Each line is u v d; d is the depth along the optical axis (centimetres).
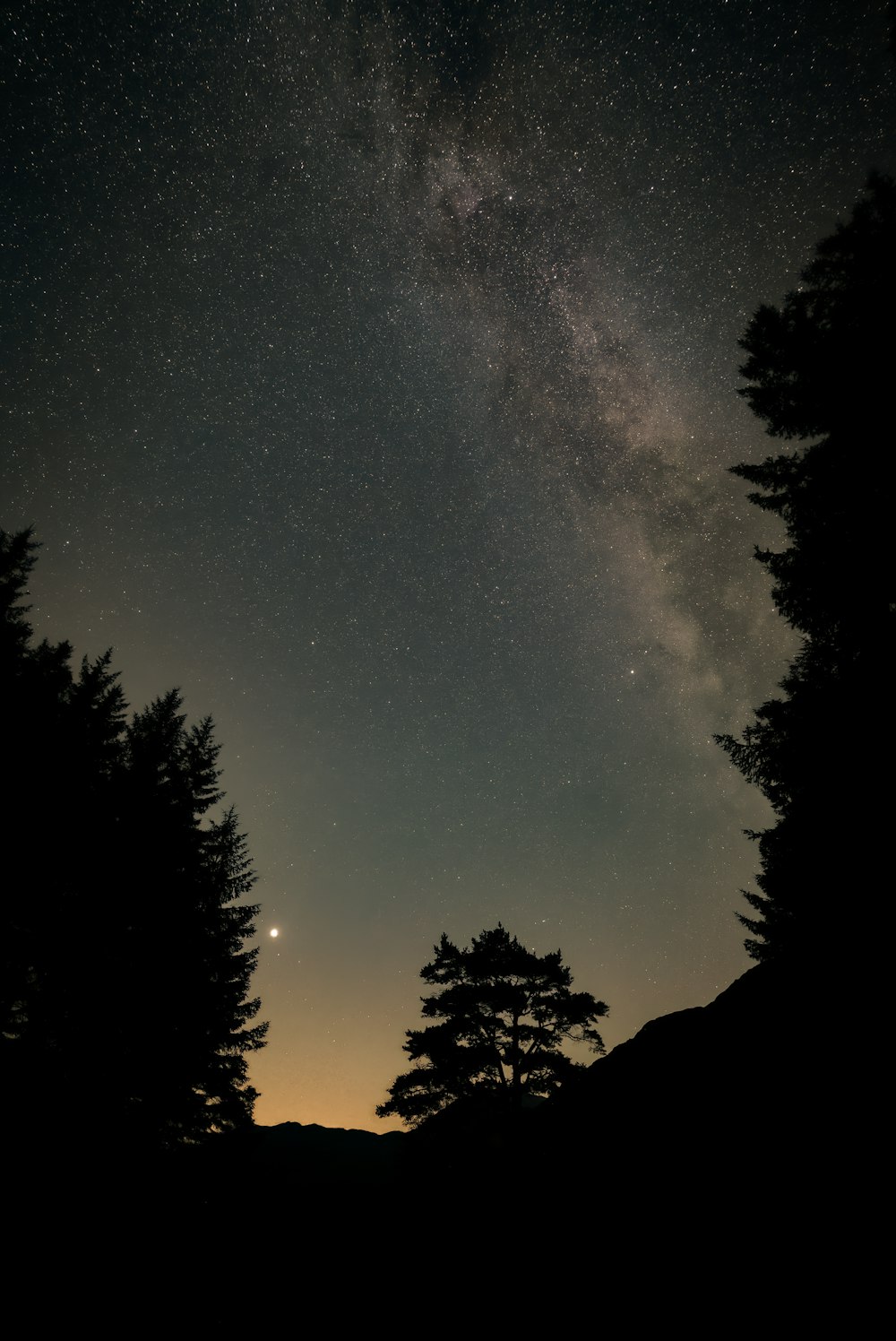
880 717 1036
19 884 1349
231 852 1956
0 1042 1292
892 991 1002
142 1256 1325
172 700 1944
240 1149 1747
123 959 1527
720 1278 855
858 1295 726
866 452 1121
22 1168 1204
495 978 2177
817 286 1241
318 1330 1434
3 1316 1045
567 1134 1608
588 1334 907
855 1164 901
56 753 1469
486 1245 1395
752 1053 1272
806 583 1176
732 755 1245
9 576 1573
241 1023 1814
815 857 1084
